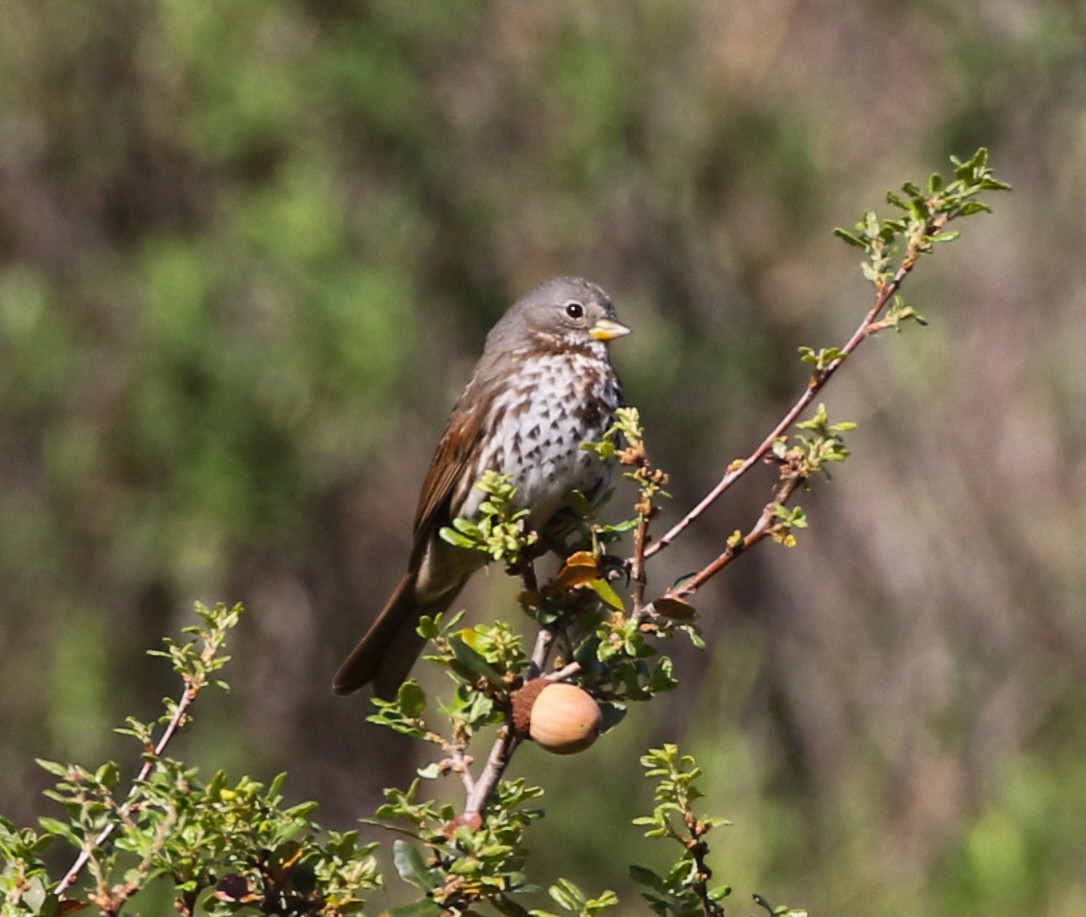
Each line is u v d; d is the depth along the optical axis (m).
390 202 16.19
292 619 17.09
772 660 17.33
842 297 17.78
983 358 17.94
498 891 4.81
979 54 17.06
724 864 12.57
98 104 16.34
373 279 15.29
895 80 17.88
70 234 16.34
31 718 16.19
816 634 17.52
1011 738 16.72
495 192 16.80
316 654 17.12
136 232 16.44
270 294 15.37
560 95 16.58
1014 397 17.84
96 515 15.98
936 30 17.70
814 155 17.42
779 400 17.95
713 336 17.52
